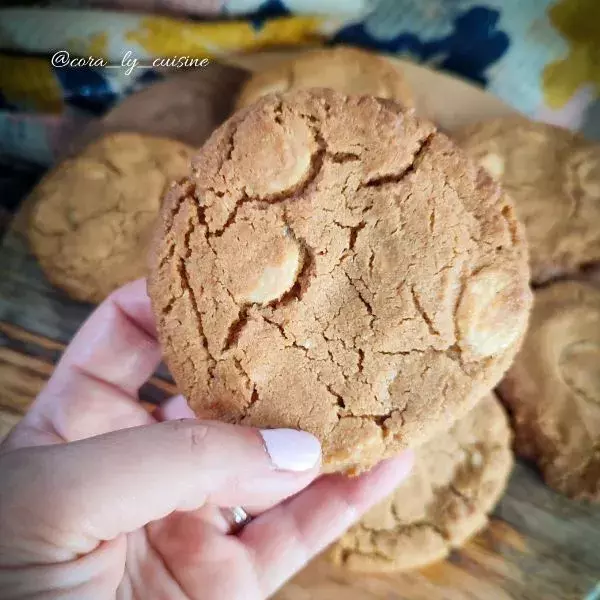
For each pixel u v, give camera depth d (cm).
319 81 29
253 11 30
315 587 25
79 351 22
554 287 28
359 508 21
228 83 31
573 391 26
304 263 16
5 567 14
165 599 19
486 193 16
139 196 29
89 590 15
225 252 16
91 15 29
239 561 20
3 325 29
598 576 25
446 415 16
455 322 16
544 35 32
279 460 15
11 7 30
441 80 30
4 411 27
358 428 16
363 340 16
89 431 21
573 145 29
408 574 25
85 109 31
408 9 31
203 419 16
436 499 25
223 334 16
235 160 16
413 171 16
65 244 28
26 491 14
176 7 30
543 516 26
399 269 16
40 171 32
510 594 25
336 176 16
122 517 14
